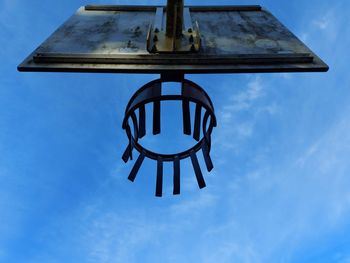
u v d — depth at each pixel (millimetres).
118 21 2641
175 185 2361
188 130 2529
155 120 2420
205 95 2324
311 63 2111
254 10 2848
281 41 2326
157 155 2484
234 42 2320
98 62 2109
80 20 2668
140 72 2090
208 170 2271
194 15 2775
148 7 2836
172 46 2166
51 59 2113
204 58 2113
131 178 2410
